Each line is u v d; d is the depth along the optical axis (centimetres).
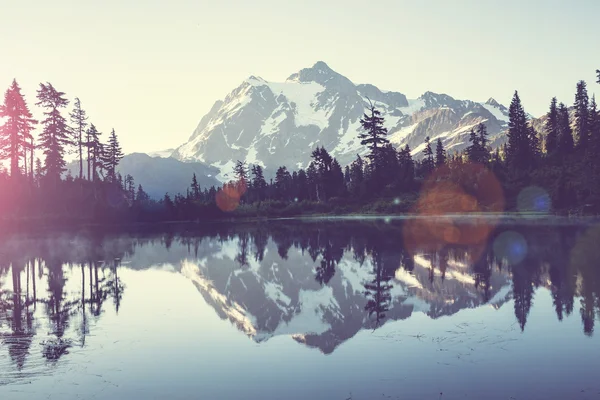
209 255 3834
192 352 1444
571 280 2362
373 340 1526
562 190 8344
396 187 11962
